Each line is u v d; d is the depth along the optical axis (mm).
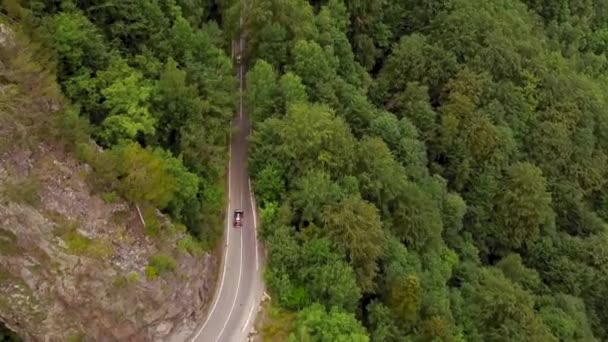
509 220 102125
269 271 71000
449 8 118438
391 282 74250
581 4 156125
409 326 73625
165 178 66438
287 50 90312
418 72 107125
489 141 102125
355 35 109750
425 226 84250
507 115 110562
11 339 65062
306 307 68312
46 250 60781
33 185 60281
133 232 65000
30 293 61375
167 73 72000
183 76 72500
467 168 101125
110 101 68688
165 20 79438
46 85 64250
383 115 94062
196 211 72188
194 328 69688
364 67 110000
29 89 63188
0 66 62625
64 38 67750
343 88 92625
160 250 65750
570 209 112375
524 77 114312
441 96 107875
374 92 106375
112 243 63188
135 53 76312
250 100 83000
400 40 113875
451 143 101875
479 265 97000
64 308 62281
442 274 84812
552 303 97562
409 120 100562
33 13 67812
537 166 110688
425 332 73938
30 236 60406
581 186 114375
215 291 73312
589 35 154750
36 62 64750
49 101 64562
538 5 148750
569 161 113000
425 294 77750
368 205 73375
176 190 68375
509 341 83812
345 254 70875
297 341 65188
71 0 71500
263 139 79062
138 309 62812
